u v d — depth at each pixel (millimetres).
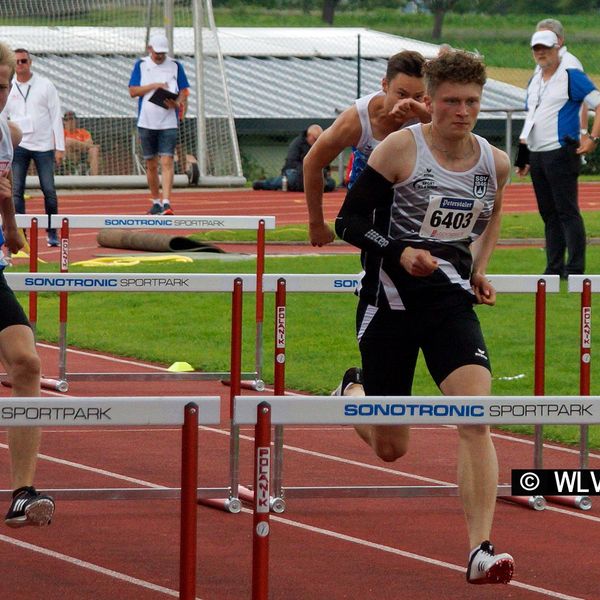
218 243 42875
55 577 12336
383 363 12594
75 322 29250
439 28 130000
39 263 35562
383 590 12133
